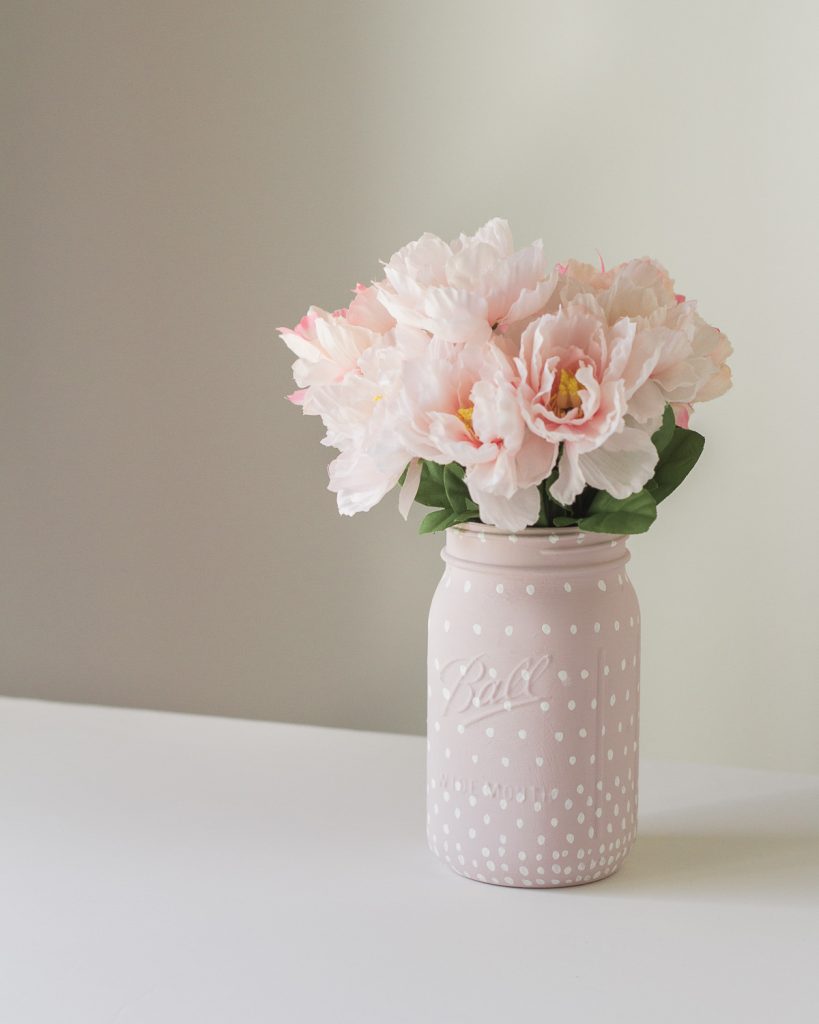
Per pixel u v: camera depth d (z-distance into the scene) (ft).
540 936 2.87
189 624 4.25
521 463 2.74
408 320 2.86
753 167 3.67
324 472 4.09
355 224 4.00
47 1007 2.69
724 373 2.95
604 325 2.78
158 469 4.22
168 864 3.14
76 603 4.33
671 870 3.09
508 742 2.94
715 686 3.84
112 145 4.14
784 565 3.76
